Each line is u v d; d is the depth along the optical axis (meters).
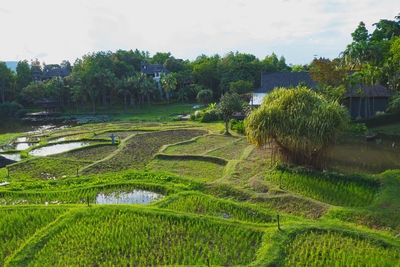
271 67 88.38
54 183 18.06
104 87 75.88
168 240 10.95
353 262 9.09
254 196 14.99
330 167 19.42
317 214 12.81
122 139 33.72
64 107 82.25
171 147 28.12
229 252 10.10
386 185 14.87
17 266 9.45
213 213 13.39
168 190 16.45
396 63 36.59
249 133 18.75
